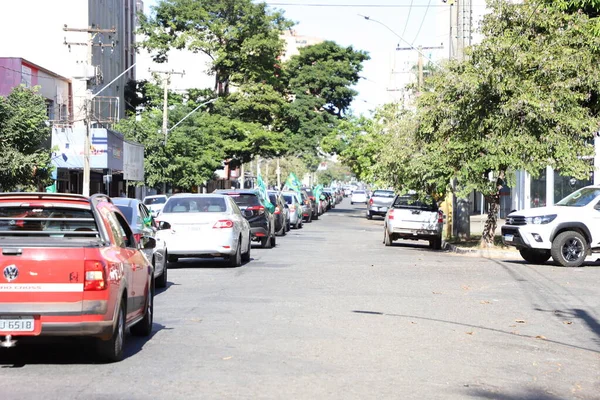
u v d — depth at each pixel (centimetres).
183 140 5872
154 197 3841
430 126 2734
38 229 982
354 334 1107
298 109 7519
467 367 906
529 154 2555
